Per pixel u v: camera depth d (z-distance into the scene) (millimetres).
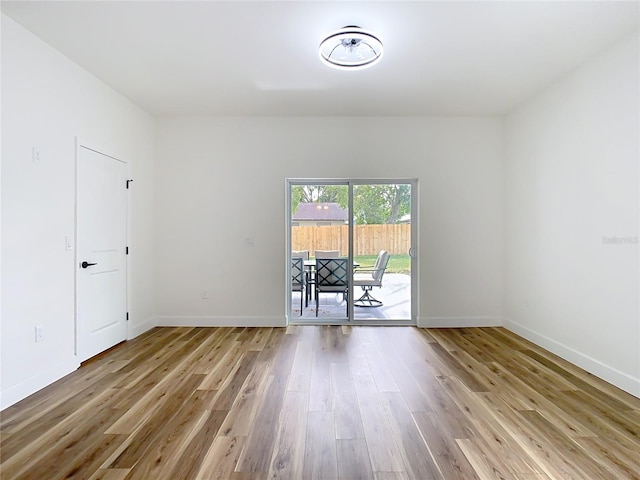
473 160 4164
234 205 4188
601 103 2678
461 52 2693
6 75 2250
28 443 1791
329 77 3133
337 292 4336
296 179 4242
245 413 2105
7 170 2256
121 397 2316
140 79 3172
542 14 2223
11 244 2279
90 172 3061
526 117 3676
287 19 2285
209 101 3697
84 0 2080
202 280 4203
